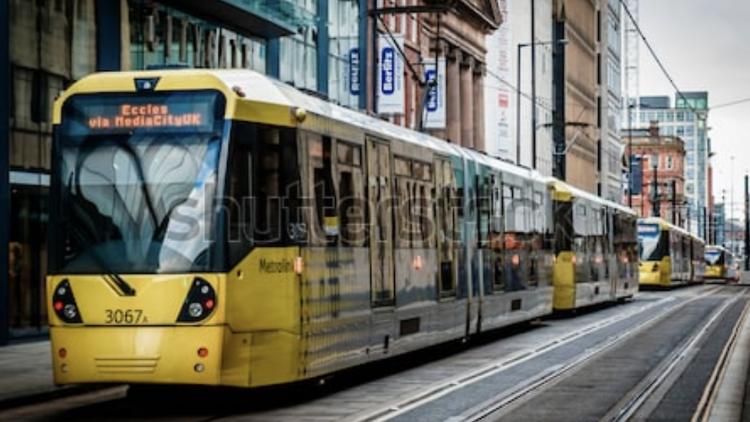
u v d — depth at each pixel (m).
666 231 106.12
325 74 68.62
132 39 47.44
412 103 85.00
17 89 40.97
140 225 23.23
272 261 24.14
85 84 24.09
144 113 23.72
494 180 42.97
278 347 24.20
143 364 22.81
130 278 23.02
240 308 23.22
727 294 100.38
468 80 105.19
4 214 40.06
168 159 23.45
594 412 24.09
